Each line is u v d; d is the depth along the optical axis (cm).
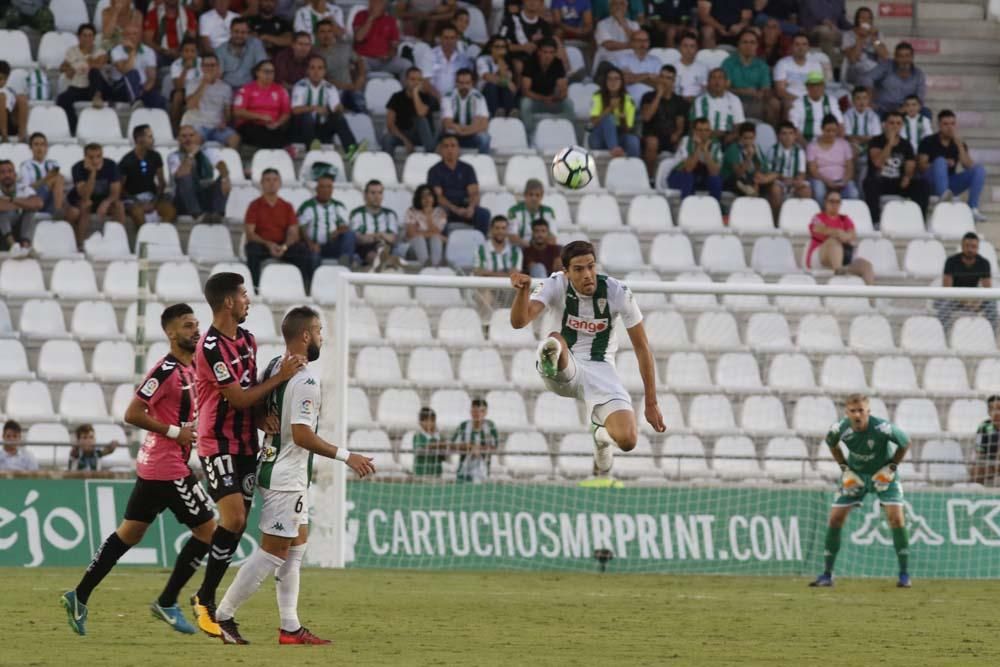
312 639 2941
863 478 5100
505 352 6512
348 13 8450
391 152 7731
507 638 3139
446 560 5459
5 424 5559
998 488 5719
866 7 8712
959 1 9269
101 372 6469
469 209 7194
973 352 6631
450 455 5625
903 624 3691
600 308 3238
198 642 2955
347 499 5459
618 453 5669
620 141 7925
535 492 5531
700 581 5159
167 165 7362
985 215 8412
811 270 7444
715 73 7919
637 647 2986
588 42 8425
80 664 2502
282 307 6750
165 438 3091
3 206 6812
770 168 7888
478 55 8119
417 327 6662
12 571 4972
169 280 6838
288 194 7300
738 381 6700
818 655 2889
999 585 5250
